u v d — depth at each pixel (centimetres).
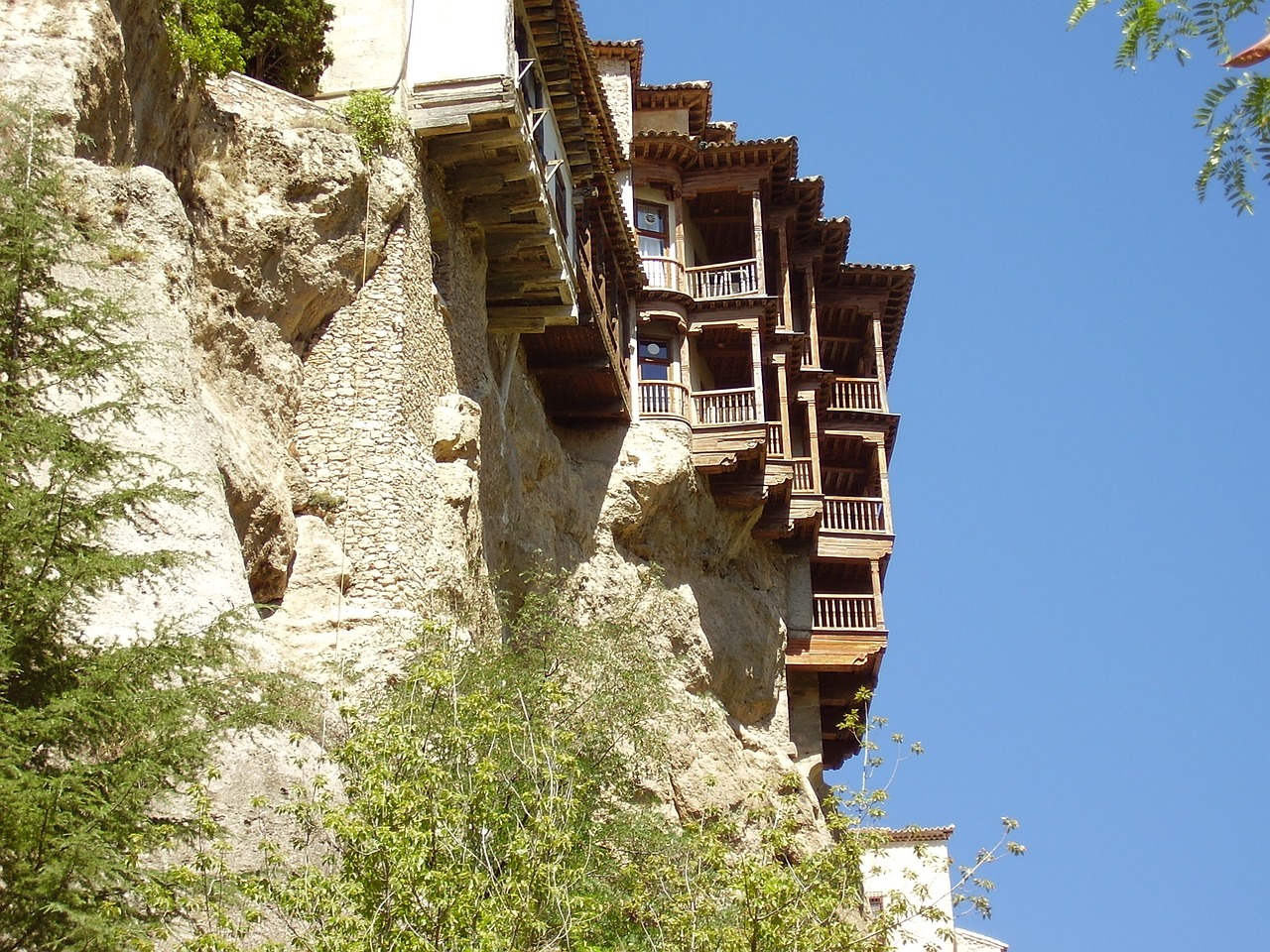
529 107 2822
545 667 2377
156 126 2136
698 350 3962
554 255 2919
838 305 4297
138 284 1791
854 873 1605
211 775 1261
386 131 2553
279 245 2316
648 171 3988
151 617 1545
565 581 3170
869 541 4025
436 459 2498
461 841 1429
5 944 1097
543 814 1518
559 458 3303
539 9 2895
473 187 2767
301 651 2147
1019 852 1594
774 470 3766
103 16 1964
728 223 4156
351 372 2405
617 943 1616
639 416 3634
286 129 2397
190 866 1372
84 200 1825
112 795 1173
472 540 2505
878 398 4172
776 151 3991
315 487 2317
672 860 1848
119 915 1159
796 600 3969
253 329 2272
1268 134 870
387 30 2695
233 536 1716
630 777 2516
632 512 3469
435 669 1658
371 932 1332
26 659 1210
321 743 1597
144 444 1659
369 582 2259
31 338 1370
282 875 1467
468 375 2752
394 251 2509
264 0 2530
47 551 1231
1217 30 876
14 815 1096
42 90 1845
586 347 3381
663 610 3450
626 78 4206
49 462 1419
